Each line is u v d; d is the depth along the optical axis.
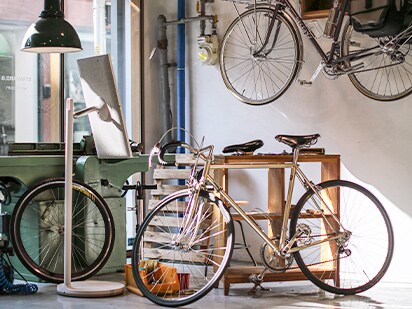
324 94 6.81
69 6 7.23
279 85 7.11
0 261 5.71
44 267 6.12
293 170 5.70
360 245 6.59
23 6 6.92
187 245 5.43
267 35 6.54
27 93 6.93
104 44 7.45
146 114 7.79
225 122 7.48
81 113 5.65
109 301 5.48
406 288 6.07
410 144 6.30
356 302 5.54
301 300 5.58
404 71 6.27
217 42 7.43
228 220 5.32
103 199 6.11
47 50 6.02
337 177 5.96
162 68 7.79
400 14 5.67
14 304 5.37
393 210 6.40
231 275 5.72
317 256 6.82
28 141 6.94
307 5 6.66
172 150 7.78
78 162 6.28
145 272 5.65
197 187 5.38
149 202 7.39
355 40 6.50
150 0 7.82
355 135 6.62
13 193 6.23
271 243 5.57
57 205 6.18
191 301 5.25
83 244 6.32
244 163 5.63
